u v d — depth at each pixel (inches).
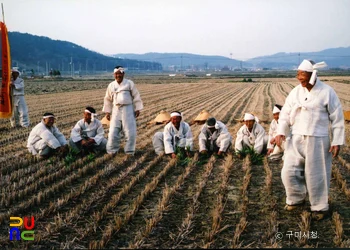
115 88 413.4
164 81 3041.3
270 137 396.5
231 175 344.8
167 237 222.4
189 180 331.0
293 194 251.8
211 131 411.2
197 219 247.4
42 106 960.3
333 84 1971.0
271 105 964.6
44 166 366.6
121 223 234.4
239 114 784.3
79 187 311.6
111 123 417.1
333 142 233.3
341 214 251.9
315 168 236.8
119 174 346.0
